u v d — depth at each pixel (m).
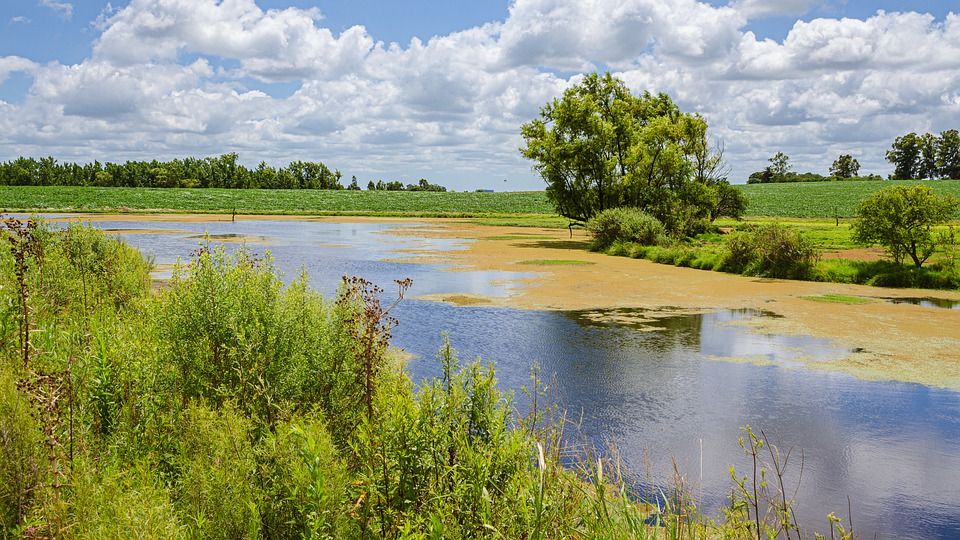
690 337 15.27
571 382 11.55
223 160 170.00
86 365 5.00
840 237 44.12
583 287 23.17
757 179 186.00
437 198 125.50
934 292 22.84
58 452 3.72
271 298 5.52
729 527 4.96
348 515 3.57
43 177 154.25
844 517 6.88
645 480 7.51
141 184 160.12
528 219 80.56
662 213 43.69
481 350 13.79
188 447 4.16
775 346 14.41
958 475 7.98
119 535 3.18
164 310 5.45
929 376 12.13
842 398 10.81
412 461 3.81
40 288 8.05
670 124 44.94
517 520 3.79
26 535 3.26
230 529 3.53
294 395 4.89
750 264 27.42
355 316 5.23
